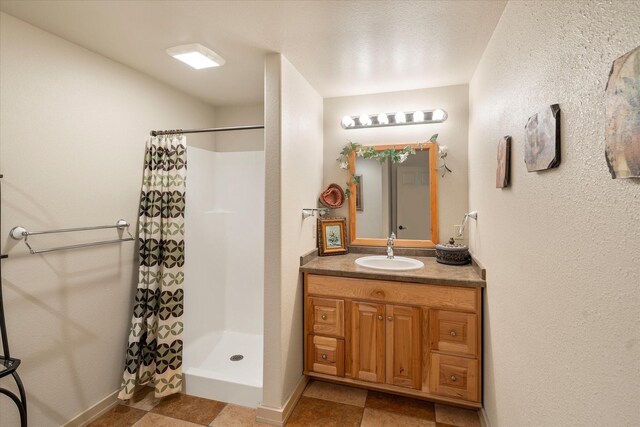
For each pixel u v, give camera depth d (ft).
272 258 6.19
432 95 8.27
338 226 8.80
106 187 6.39
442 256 7.55
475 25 5.13
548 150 3.03
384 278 6.66
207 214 9.21
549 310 3.12
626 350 2.02
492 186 5.35
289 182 6.59
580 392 2.56
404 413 6.42
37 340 5.24
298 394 6.88
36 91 5.21
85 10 4.75
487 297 5.79
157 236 6.98
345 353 7.01
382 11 4.79
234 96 8.88
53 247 5.46
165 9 4.74
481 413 6.13
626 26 1.98
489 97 5.59
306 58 6.40
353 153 8.86
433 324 6.41
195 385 7.00
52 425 5.45
